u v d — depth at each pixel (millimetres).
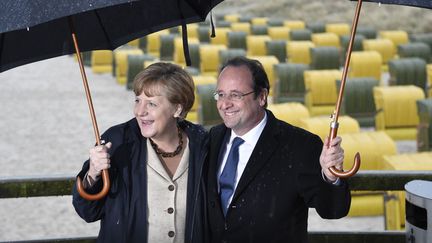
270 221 7648
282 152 7699
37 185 9242
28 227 21047
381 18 111688
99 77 53750
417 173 9492
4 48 7461
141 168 7590
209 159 7906
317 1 121188
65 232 20656
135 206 7512
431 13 111312
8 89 48000
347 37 58469
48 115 38750
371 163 20391
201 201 7656
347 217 20906
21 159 29109
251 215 7664
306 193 7566
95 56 55500
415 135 28781
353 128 23094
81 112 39500
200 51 48094
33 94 45906
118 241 7480
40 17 5840
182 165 7680
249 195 7680
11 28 5824
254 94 7668
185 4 8055
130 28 8008
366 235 9859
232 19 92500
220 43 65250
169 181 7578
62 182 9289
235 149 7852
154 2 7977
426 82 37375
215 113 28438
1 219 21781
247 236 7688
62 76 54125
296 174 7598
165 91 7398
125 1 5891
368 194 20766
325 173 7047
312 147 7680
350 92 30094
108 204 7520
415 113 28688
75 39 7293
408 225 8844
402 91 28750
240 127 7781
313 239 9938
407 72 37000
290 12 120375
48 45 7684
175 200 7582
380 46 54250
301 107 25766
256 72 7699
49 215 22203
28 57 7609
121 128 7770
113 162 7555
